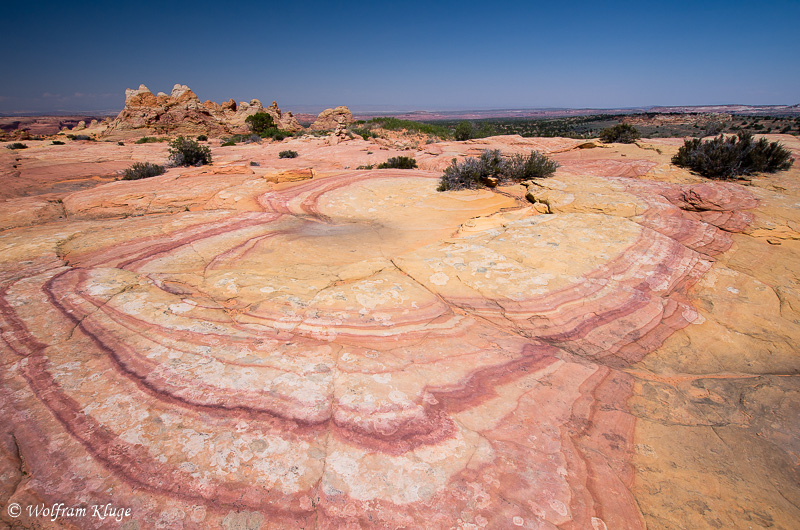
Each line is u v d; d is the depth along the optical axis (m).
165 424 2.74
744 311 4.79
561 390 3.37
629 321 4.48
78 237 7.03
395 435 2.76
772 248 6.32
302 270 5.55
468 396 3.19
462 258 5.86
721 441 2.94
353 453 2.61
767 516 2.38
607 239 6.35
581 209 7.96
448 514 2.27
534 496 2.41
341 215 9.38
